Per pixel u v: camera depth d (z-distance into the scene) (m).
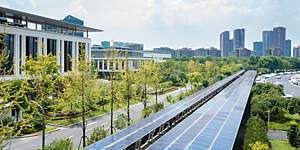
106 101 44.09
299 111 36.12
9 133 14.31
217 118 23.22
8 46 37.75
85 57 24.02
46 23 50.75
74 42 53.69
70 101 23.94
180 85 81.38
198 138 16.88
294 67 191.50
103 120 34.12
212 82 74.19
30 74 20.08
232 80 76.88
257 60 171.88
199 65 102.06
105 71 76.94
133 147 17.55
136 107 43.25
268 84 51.75
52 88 20.88
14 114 28.28
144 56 102.12
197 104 36.00
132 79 31.73
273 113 40.41
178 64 117.00
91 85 24.14
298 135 26.92
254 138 22.14
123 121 27.17
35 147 23.34
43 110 20.36
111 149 15.78
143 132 19.95
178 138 17.16
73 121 32.53
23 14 42.03
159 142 16.41
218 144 15.59
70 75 23.97
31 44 42.56
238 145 20.25
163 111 28.88
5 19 39.09
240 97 37.78
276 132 32.81
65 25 52.97
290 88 82.88
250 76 90.31
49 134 26.34
